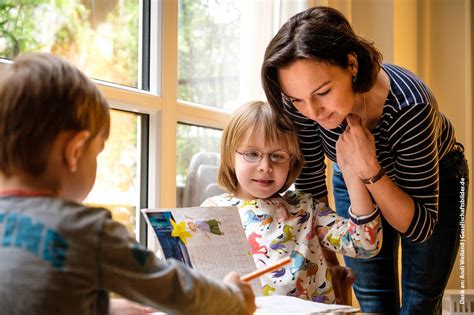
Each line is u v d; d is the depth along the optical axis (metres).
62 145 0.91
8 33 1.44
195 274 0.94
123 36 1.74
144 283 0.88
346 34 1.34
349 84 1.35
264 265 1.50
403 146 1.49
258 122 1.56
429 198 1.53
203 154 2.04
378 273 1.86
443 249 1.77
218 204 1.59
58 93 0.90
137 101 1.67
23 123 0.89
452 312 2.54
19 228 0.86
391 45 2.57
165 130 1.77
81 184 0.95
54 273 0.84
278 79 1.39
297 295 1.48
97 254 0.87
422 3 2.97
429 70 3.00
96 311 0.89
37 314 0.83
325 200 1.76
